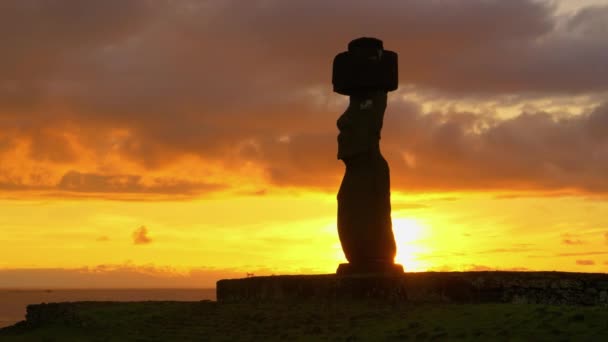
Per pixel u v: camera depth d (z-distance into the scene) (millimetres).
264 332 20688
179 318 23812
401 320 19672
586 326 16844
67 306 28453
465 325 18297
